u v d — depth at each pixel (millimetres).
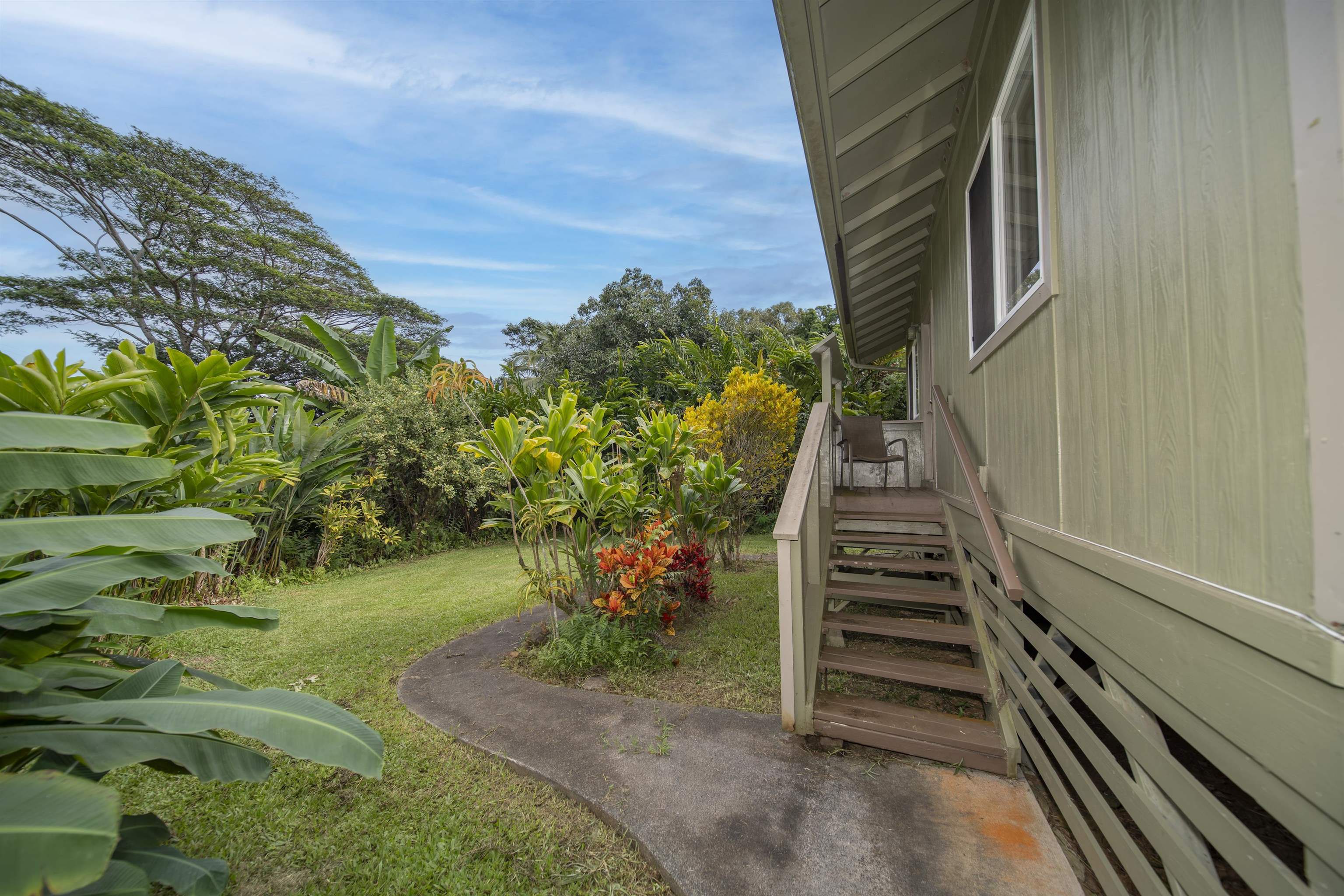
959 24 3277
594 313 20250
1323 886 896
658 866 1995
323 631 5098
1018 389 2842
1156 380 1469
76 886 972
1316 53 908
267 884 1969
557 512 4070
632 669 3832
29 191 15352
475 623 5320
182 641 4719
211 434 3453
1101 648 1799
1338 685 845
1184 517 1340
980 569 3623
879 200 4977
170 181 16031
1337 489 882
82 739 1411
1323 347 904
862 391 13477
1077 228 2029
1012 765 2447
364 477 9109
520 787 2539
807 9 2355
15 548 1368
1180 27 1327
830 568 4094
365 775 1472
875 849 2025
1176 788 1321
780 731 2938
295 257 19031
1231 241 1147
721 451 7121
